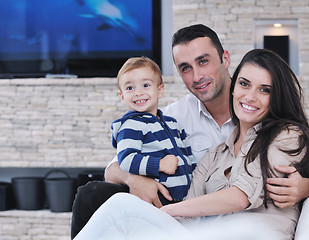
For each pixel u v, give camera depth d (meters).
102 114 3.67
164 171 1.88
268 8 3.53
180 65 2.18
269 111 1.81
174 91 3.57
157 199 1.88
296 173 1.68
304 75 3.50
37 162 3.74
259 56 1.81
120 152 1.90
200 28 2.17
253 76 1.79
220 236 1.59
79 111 3.69
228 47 3.54
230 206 1.67
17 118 3.75
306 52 3.52
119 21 3.89
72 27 3.94
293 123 1.77
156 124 1.97
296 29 3.56
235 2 3.54
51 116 3.71
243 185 1.67
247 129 1.88
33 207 3.76
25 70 4.00
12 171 4.14
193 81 2.16
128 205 1.59
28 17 3.98
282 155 1.70
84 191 1.84
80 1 3.93
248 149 1.79
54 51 3.96
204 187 1.95
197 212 1.69
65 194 3.67
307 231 1.54
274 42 3.56
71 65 3.95
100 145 3.68
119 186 1.89
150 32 3.85
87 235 1.53
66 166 3.71
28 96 3.73
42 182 3.82
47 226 3.68
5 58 4.02
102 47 3.91
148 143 1.94
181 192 1.92
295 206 1.76
